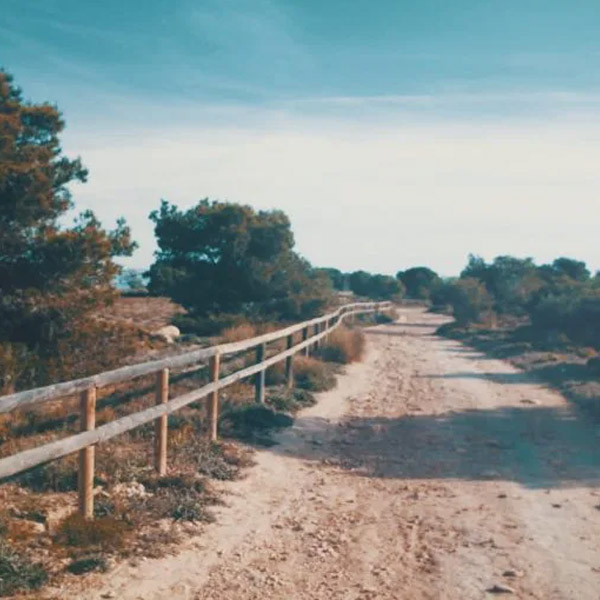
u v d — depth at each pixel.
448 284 64.94
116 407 11.08
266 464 10.29
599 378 18.81
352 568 6.68
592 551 7.18
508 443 12.12
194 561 6.61
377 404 15.78
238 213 28.64
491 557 6.98
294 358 18.69
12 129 15.81
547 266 56.47
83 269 14.85
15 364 12.24
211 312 28.09
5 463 5.64
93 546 6.43
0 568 5.61
